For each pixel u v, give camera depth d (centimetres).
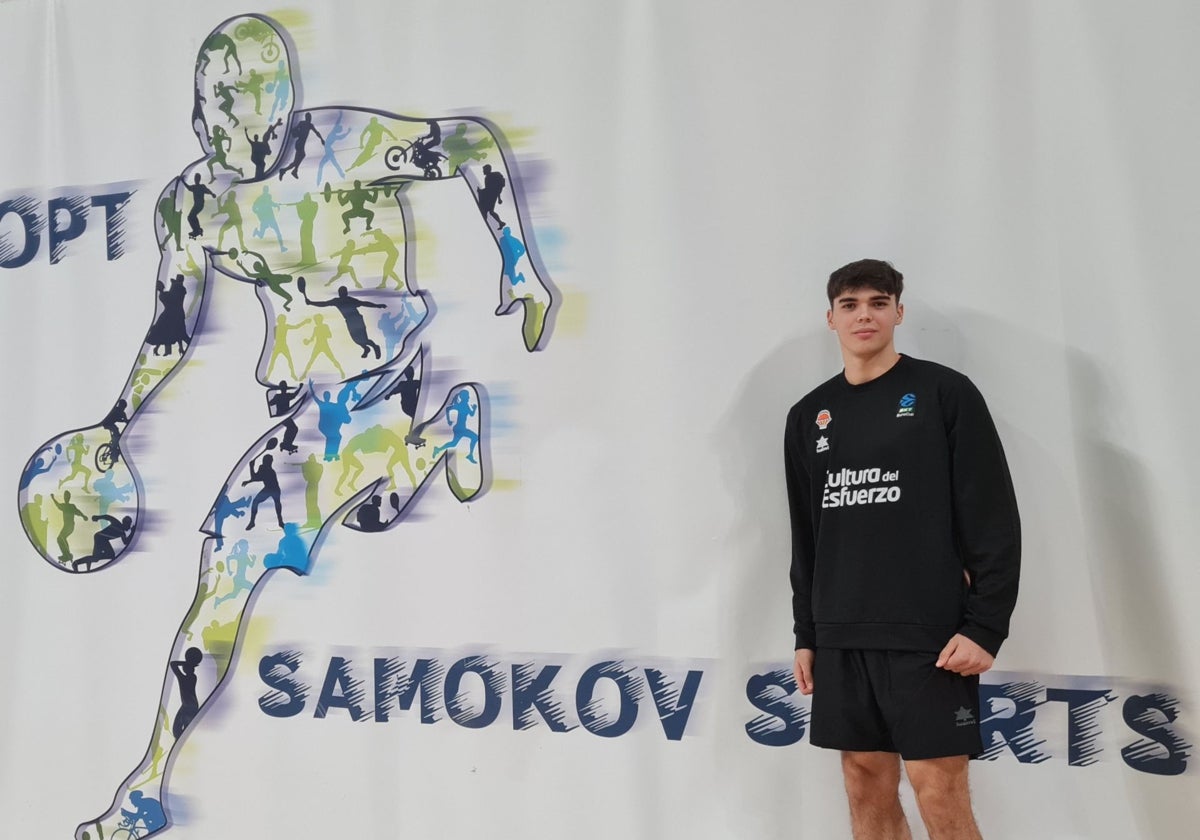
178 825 246
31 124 263
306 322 245
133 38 257
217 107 252
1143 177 205
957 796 177
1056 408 208
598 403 229
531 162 234
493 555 232
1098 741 204
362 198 242
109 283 257
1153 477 203
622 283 228
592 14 232
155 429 253
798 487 201
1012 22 212
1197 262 203
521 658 230
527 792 229
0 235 263
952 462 181
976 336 212
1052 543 208
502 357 234
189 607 248
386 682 237
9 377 261
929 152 215
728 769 220
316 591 241
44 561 258
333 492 241
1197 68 203
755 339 222
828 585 187
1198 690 199
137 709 250
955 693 176
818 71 220
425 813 234
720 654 221
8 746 257
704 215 225
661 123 227
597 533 228
